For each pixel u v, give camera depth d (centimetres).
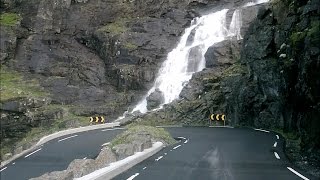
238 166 1686
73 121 4969
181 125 4616
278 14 3925
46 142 3241
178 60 5959
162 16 6806
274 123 3622
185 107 4828
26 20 6675
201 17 6481
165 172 1556
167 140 2678
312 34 2298
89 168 1427
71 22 6831
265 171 1556
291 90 2934
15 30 6488
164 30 6450
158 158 1988
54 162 2209
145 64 6072
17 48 6406
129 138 2331
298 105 2742
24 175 1867
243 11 6041
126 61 6150
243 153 2103
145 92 5800
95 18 6944
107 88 6031
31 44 6419
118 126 4756
